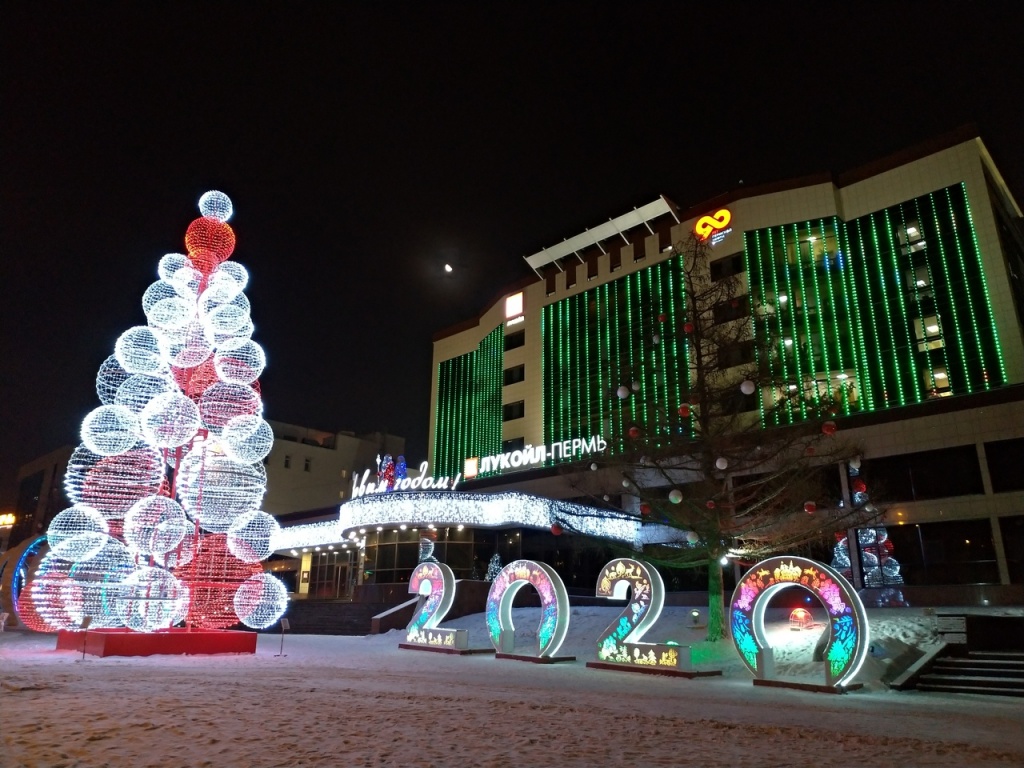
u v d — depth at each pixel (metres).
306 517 50.81
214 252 21.30
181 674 15.79
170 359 20.31
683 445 21.34
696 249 24.33
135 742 8.11
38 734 8.38
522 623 26.86
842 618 14.73
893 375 39.97
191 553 21.58
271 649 23.73
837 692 14.23
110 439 19.73
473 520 35.59
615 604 34.97
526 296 58.97
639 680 16.17
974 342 38.12
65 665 17.67
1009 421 30.75
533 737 8.89
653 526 38.97
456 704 11.64
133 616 21.09
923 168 42.50
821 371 41.47
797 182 46.03
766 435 20.53
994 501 30.42
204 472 20.83
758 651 15.70
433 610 24.16
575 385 52.62
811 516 20.66
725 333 22.19
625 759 7.79
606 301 52.97
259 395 21.61
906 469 32.97
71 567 21.45
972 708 12.55
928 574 31.30
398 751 7.92
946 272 40.06
